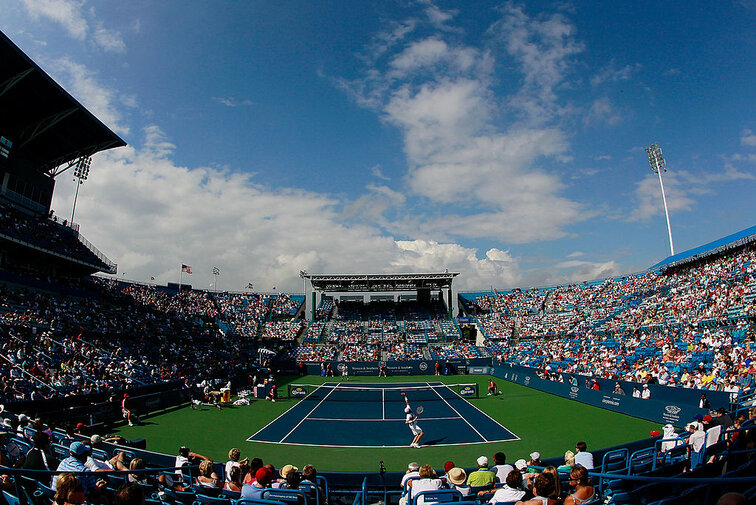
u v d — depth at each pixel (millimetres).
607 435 22516
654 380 28844
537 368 43812
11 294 37875
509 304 79500
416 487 9477
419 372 57594
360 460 19500
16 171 46406
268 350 65188
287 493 8148
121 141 50125
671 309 46406
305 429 26047
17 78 36312
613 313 57469
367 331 75125
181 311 66438
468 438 23234
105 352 37312
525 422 26750
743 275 42094
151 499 9680
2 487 7910
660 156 60125
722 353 30031
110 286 62312
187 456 13297
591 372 37031
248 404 35469
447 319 77750
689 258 54531
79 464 8797
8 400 22812
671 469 10875
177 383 36094
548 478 6727
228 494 9258
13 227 41406
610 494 9594
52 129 45875
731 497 3637
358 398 39156
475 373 57031
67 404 24594
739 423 11633
